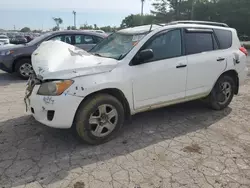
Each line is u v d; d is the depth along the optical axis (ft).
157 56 12.19
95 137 10.85
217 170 9.18
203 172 9.05
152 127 13.01
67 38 25.91
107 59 11.23
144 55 11.10
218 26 15.31
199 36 13.92
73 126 10.79
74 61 10.52
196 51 13.61
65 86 9.78
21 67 24.50
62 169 9.20
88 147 10.86
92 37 27.14
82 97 10.05
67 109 9.87
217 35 14.78
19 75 24.66
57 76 9.87
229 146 10.99
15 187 8.18
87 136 10.64
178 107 16.10
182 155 10.21
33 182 8.45
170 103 12.99
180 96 13.23
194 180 8.59
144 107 12.09
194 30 13.70
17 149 10.61
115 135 11.62
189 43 13.39
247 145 11.10
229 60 14.85
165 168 9.29
